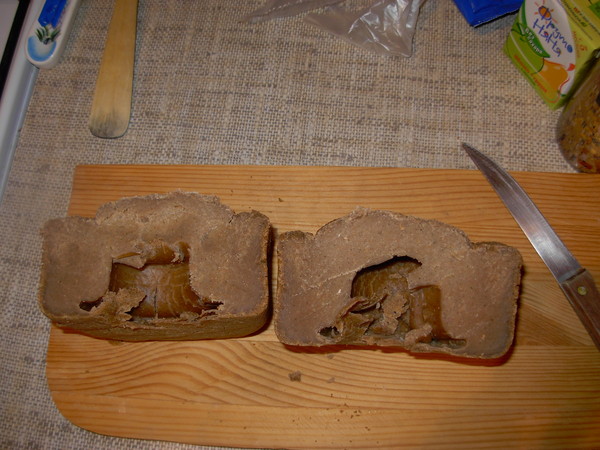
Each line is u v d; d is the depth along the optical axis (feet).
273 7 1.26
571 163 1.10
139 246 0.85
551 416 0.94
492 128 1.15
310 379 0.96
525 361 0.96
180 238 0.85
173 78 1.23
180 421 0.95
